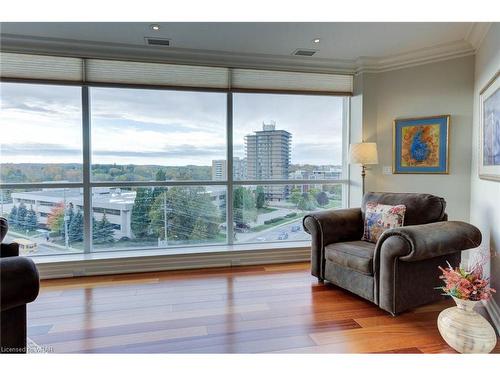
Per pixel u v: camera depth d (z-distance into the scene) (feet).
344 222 10.22
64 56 10.82
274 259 12.37
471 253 10.45
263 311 8.11
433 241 7.41
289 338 6.82
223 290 9.53
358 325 7.38
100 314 7.96
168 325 7.39
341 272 9.20
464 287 6.26
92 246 11.87
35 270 4.79
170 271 11.35
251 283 10.13
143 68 11.55
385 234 7.80
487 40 9.34
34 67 10.67
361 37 10.61
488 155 8.87
